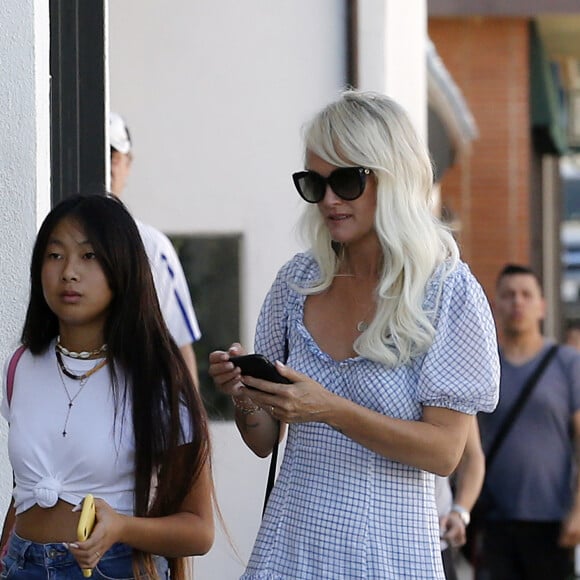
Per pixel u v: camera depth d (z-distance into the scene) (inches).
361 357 401.7
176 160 800.9
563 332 2009.1
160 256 637.9
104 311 406.6
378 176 402.3
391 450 392.5
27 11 526.0
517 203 1663.4
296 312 424.2
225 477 769.6
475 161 1665.8
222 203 800.9
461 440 399.9
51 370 408.2
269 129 798.5
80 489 398.0
